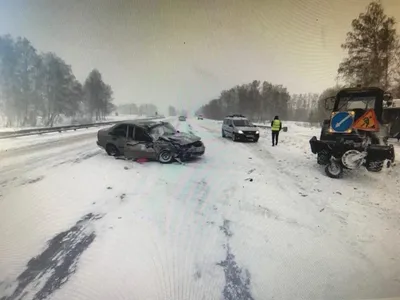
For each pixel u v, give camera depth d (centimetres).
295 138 1299
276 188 475
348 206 389
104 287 214
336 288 217
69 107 2270
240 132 1180
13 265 242
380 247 278
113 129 754
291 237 298
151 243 280
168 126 789
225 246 278
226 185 492
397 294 210
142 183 496
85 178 525
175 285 218
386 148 472
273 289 216
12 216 342
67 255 257
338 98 611
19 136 1347
